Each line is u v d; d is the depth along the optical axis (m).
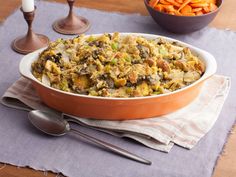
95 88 0.84
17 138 0.84
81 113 0.85
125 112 0.84
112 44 0.92
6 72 1.01
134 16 1.21
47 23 1.19
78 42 0.93
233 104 0.93
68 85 0.86
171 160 0.80
